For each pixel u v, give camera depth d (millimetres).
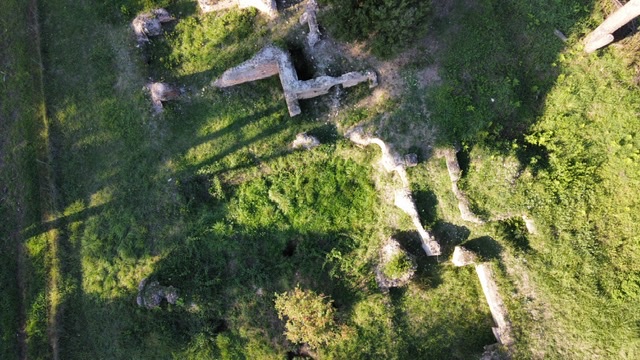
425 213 14086
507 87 13688
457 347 14297
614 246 13391
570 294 13359
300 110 14531
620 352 12984
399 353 14320
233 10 14992
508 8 14047
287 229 14883
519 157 13531
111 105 15461
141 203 15383
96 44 15508
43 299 15539
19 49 15695
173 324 15172
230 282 15000
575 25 13773
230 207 15117
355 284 14516
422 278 14328
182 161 15148
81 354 15484
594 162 13570
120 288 15367
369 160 14562
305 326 13836
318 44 14344
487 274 13852
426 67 13984
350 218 14727
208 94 15039
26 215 15648
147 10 15297
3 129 15625
